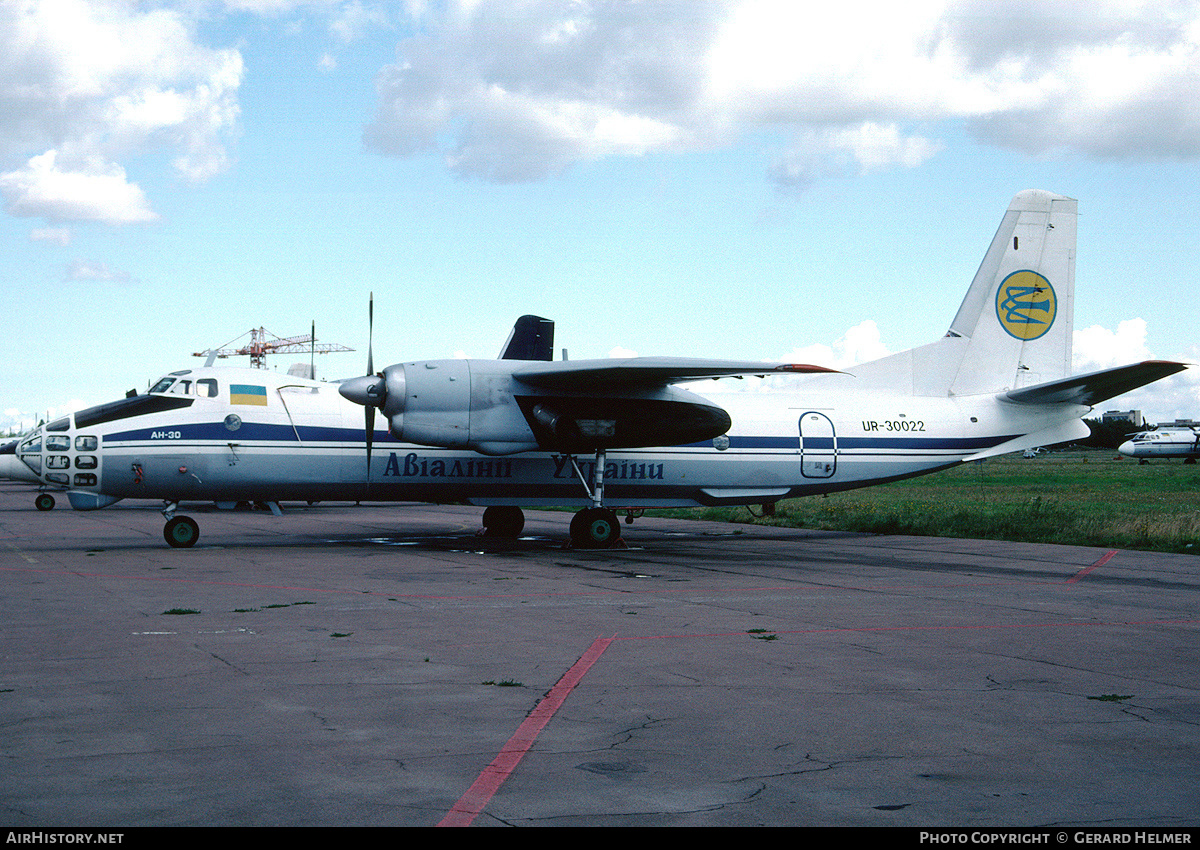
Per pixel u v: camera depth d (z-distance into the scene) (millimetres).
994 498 41375
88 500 17453
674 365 16531
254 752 5164
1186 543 20031
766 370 16859
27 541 19484
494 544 19688
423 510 34844
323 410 18547
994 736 5633
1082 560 16875
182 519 18031
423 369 17469
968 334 22500
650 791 4633
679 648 8281
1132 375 19703
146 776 4754
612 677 7121
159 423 17453
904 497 42812
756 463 20734
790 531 24625
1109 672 7438
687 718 5980
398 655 7836
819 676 7223
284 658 7668
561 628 9234
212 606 10445
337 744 5332
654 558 16828
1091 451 179750
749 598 11562
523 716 5980
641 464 20062
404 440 17406
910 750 5340
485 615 9992
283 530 23344
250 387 18234
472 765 5000
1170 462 111500
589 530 18562
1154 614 10516
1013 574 14562
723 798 4543
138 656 7691
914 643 8633
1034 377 22812
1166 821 4289
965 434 22047
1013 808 4441
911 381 22266
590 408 18438
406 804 4406
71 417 17250
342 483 18578
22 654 7746
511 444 17938
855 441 21422
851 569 15156
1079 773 4957
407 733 5562
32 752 5117
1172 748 5414
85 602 10688
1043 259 22797
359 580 12953
